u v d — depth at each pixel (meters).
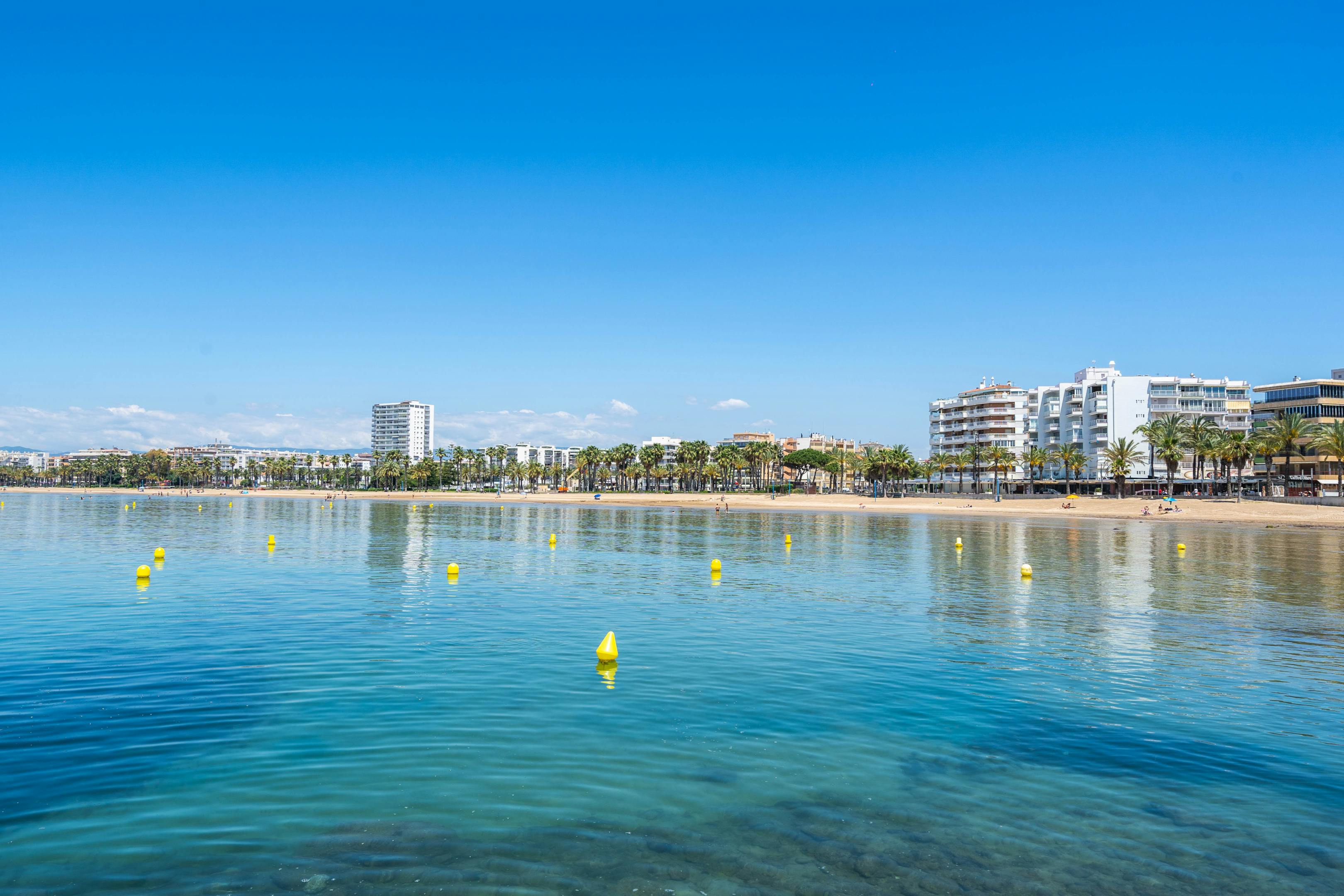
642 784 12.36
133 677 18.30
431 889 9.09
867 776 12.93
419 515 118.56
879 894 9.22
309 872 9.46
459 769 12.78
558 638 23.72
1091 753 14.16
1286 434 123.62
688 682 18.64
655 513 135.38
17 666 19.30
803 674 19.66
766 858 10.04
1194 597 34.72
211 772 12.48
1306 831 11.12
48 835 10.33
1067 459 162.25
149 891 8.97
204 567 42.25
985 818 11.41
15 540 59.84
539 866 9.69
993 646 23.48
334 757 13.25
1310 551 59.72
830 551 58.44
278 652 21.25
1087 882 9.62
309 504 172.75
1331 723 16.12
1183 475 163.50
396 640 22.97
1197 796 12.34
